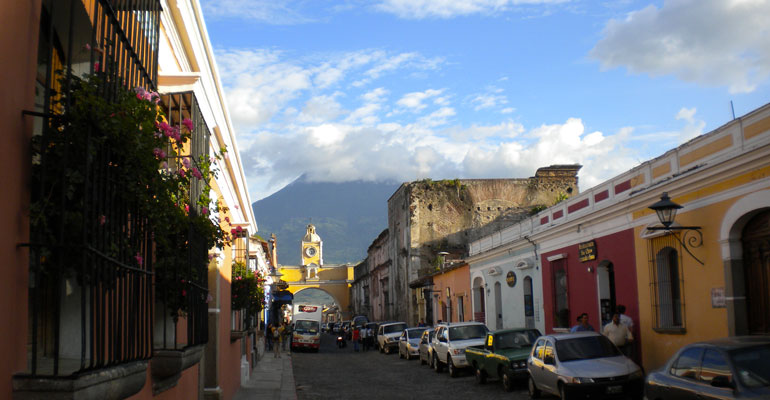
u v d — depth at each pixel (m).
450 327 22.72
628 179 16.69
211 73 10.32
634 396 12.70
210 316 13.45
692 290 13.87
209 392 13.24
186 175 7.00
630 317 16.42
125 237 5.30
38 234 4.34
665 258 15.17
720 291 12.83
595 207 18.52
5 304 3.89
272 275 50.81
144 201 5.50
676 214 14.42
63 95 4.76
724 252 12.66
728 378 7.91
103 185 4.80
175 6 8.12
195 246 8.39
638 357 16.02
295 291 92.94
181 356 7.09
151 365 6.87
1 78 3.83
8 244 3.93
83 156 4.47
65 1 4.97
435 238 44.69
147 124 5.27
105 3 5.09
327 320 132.50
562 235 20.81
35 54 4.42
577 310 19.81
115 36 5.43
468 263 31.14
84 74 4.78
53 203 4.38
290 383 21.19
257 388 19.66
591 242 18.59
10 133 3.97
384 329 38.44
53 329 5.40
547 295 22.00
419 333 31.75
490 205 45.12
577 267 19.75
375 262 66.56
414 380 21.25
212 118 10.86
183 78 8.47
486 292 28.62
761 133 11.70
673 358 9.41
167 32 8.32
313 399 17.11
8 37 3.93
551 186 45.47
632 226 16.39
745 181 12.08
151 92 6.34
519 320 24.59
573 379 12.69
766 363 7.92
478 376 18.78
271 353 41.84
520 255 24.64
